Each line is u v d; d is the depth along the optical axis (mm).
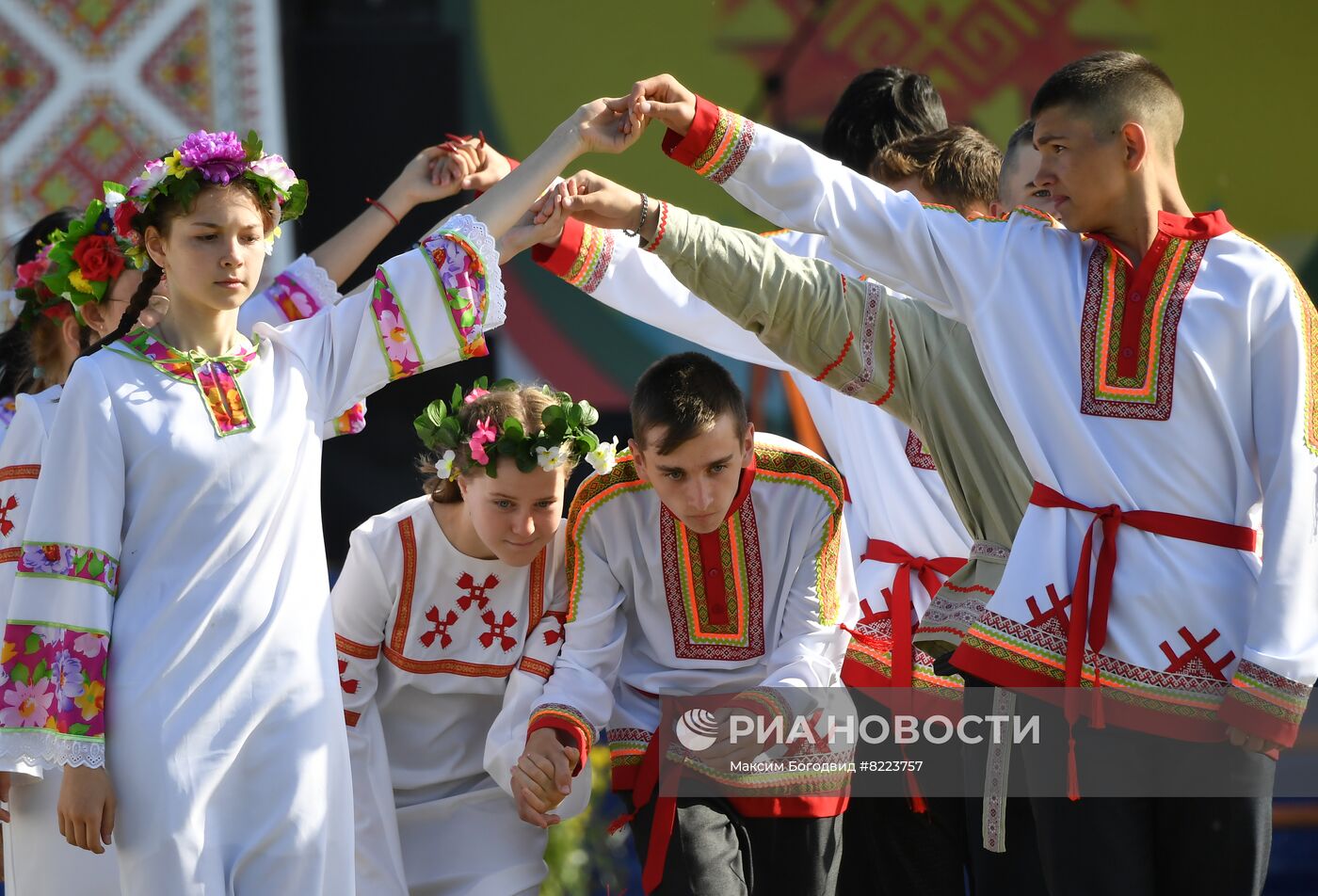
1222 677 9172
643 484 11109
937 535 11945
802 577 11156
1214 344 9289
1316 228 21266
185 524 9211
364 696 11391
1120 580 9359
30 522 9086
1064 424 9562
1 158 20359
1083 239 9844
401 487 21375
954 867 12047
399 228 21188
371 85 20938
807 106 21156
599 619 11164
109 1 20281
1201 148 21297
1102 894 9484
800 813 10922
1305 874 17453
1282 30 21047
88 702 8828
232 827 9211
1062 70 9742
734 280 10430
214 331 9641
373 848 11133
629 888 15781
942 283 10141
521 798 10633
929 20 21078
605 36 21000
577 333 21328
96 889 10586
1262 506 9312
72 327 12438
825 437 12680
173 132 20406
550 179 10852
